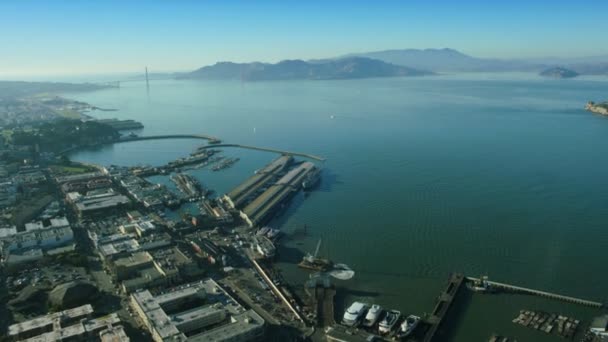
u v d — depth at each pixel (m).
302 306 171.38
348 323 159.50
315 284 183.88
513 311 167.38
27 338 146.88
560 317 161.75
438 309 168.00
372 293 181.38
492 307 170.12
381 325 156.62
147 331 153.25
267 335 153.62
